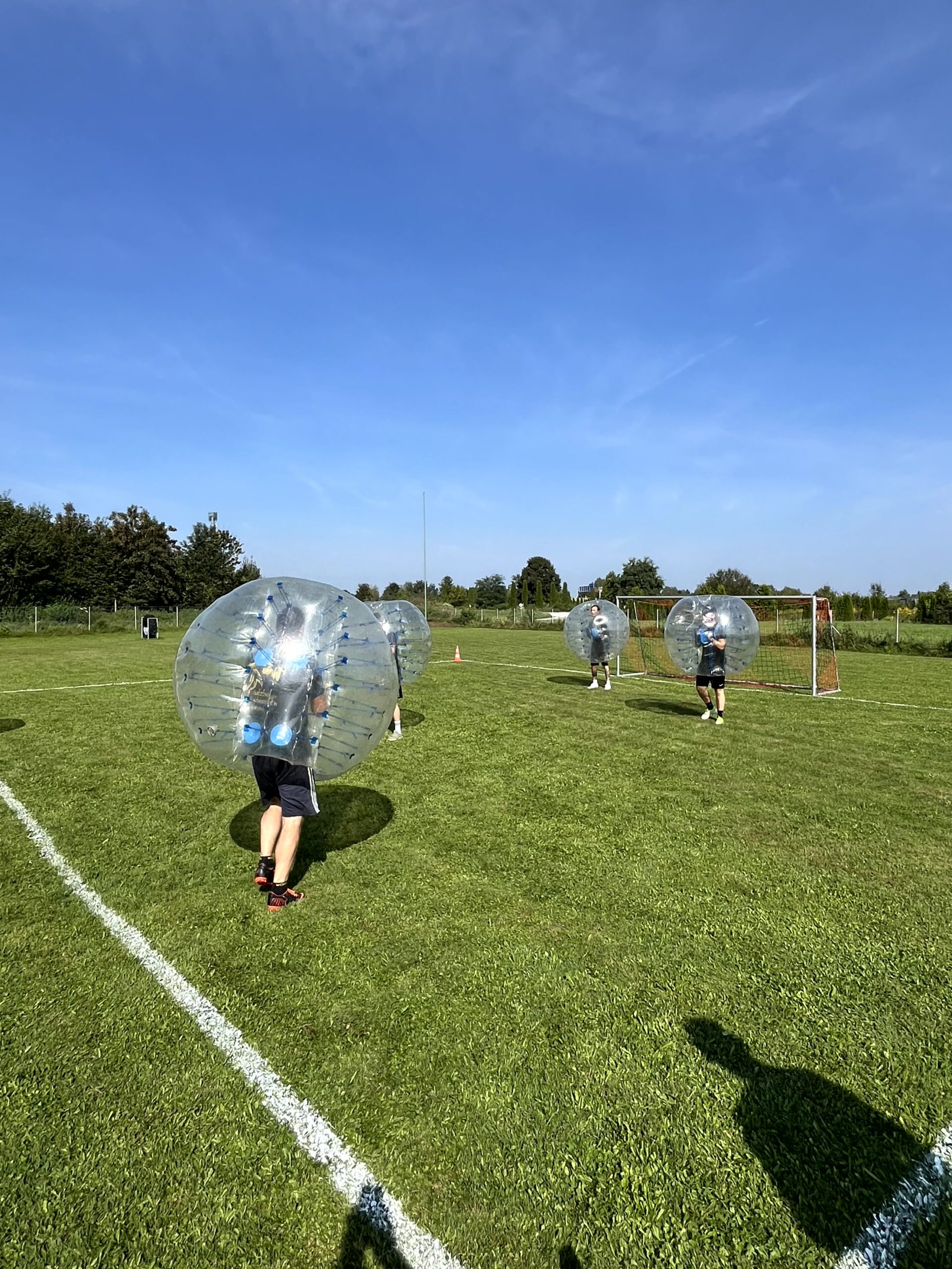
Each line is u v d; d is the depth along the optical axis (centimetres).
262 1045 268
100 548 4394
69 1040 271
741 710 1063
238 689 360
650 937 354
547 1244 187
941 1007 293
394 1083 247
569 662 1841
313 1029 278
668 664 1764
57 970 322
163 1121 230
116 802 580
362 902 394
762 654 2041
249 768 392
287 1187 205
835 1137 223
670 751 767
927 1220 195
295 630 364
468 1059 260
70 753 751
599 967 324
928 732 890
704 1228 191
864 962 329
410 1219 194
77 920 374
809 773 673
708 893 406
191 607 4791
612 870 439
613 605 1266
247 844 486
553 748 782
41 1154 216
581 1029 277
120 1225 193
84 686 1291
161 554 4638
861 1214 196
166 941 349
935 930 362
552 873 434
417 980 313
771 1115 232
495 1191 203
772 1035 274
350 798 591
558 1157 215
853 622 3312
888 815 546
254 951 340
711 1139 222
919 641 2234
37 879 425
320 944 347
